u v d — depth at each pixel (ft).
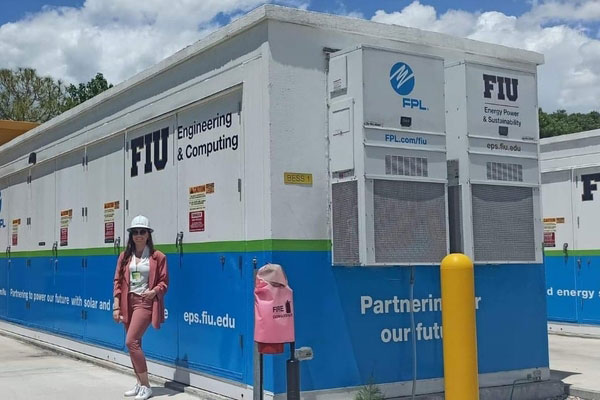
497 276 25.91
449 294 19.69
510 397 25.55
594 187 44.34
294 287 22.39
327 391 22.59
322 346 22.65
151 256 25.84
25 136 43.98
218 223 25.30
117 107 32.91
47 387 28.35
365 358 23.35
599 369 31.94
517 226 25.00
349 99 22.48
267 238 22.40
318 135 23.22
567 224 46.09
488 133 24.64
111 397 26.32
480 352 25.27
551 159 47.24
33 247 43.34
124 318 25.68
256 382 21.75
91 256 35.53
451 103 24.77
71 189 38.22
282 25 22.80
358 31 24.07
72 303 37.63
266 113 22.54
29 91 143.54
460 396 19.42
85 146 36.32
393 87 22.61
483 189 24.36
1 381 29.71
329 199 23.22
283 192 22.50
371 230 21.89
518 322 26.25
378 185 22.13
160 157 29.30
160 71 28.68
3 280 48.65
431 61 23.36
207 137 26.09
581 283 45.11
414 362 23.88
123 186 32.42
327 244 23.11
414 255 22.58
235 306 24.16
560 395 26.81
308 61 23.17
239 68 24.04
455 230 24.40
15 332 45.88
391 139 22.47
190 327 26.78
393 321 23.95
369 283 23.63
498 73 25.04
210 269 25.67
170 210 28.45
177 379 27.53
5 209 48.70
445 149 23.47
